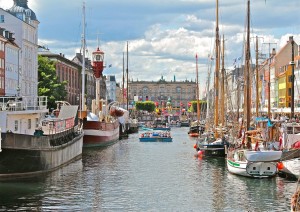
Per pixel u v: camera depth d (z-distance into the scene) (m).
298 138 56.47
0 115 50.88
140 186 48.00
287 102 127.44
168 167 62.25
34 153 48.62
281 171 51.88
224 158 72.50
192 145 101.00
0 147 45.12
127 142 109.44
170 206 39.47
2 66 106.88
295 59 130.25
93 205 39.28
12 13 131.62
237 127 78.75
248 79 66.38
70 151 63.47
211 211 37.88
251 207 38.94
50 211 37.00
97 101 106.19
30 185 45.91
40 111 58.66
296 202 30.19
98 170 58.16
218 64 84.25
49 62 141.25
